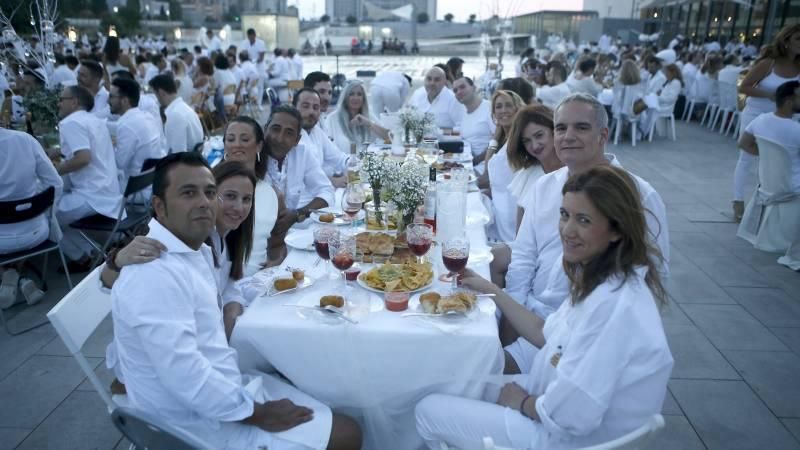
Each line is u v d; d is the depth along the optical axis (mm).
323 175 3576
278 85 14609
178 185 1581
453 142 5000
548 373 1658
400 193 2430
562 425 1458
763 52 5027
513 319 2006
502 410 1691
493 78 11773
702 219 5242
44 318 3389
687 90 11430
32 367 2875
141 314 1456
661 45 22703
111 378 2785
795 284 3869
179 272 1548
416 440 1975
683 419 2490
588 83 9078
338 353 1807
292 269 2209
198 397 1501
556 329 1692
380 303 1942
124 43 18734
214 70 10133
